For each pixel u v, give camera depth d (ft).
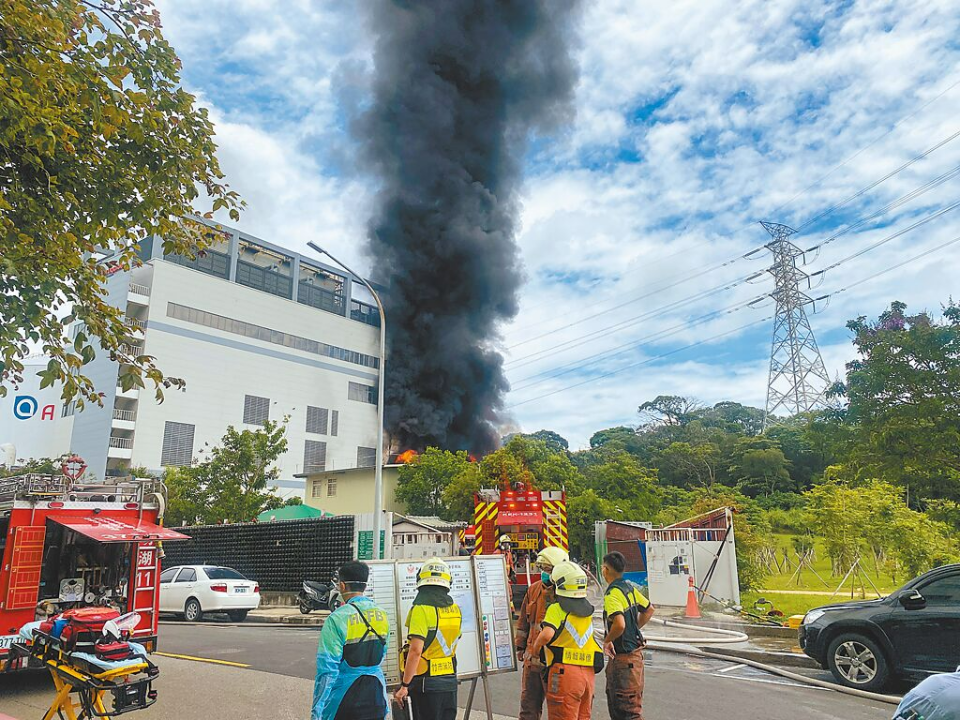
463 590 18.93
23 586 25.32
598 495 111.34
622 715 16.84
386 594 17.53
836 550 59.26
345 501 133.59
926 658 24.52
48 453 144.97
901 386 51.11
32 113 20.42
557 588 15.56
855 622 26.21
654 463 207.72
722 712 21.94
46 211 22.82
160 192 25.67
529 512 52.70
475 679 18.43
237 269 177.37
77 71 22.67
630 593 17.53
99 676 17.22
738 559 61.77
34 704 24.08
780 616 44.01
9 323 21.24
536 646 15.12
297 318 184.75
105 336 24.02
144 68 24.48
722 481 200.85
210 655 33.35
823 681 26.61
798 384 255.91
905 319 53.01
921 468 49.90
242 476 101.19
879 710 22.70
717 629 40.27
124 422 142.20
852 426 56.29
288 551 66.80
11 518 25.59
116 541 25.75
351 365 198.49
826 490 62.59
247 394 168.66
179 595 55.47
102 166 24.12
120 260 26.73
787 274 252.83
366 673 13.17
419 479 119.24
